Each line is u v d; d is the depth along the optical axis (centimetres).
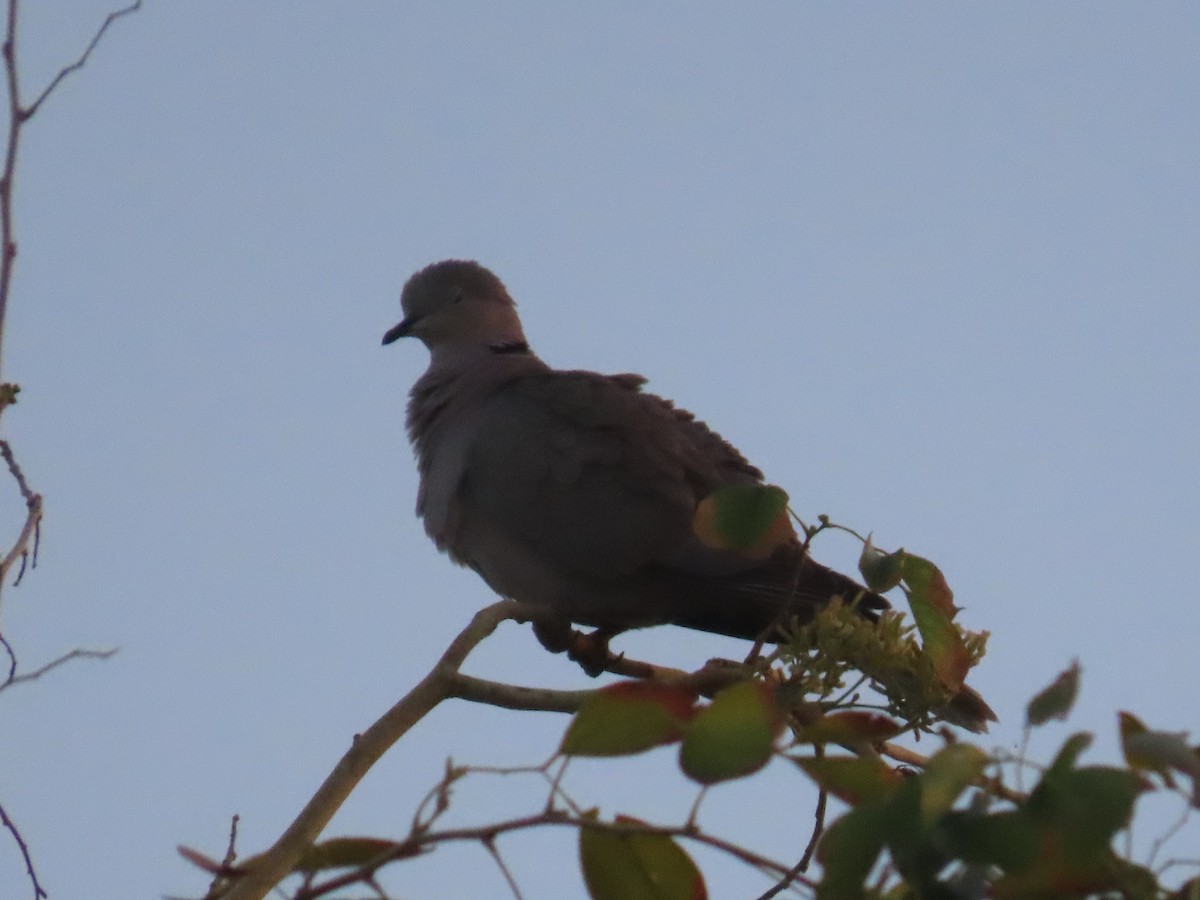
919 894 478
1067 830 452
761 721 480
